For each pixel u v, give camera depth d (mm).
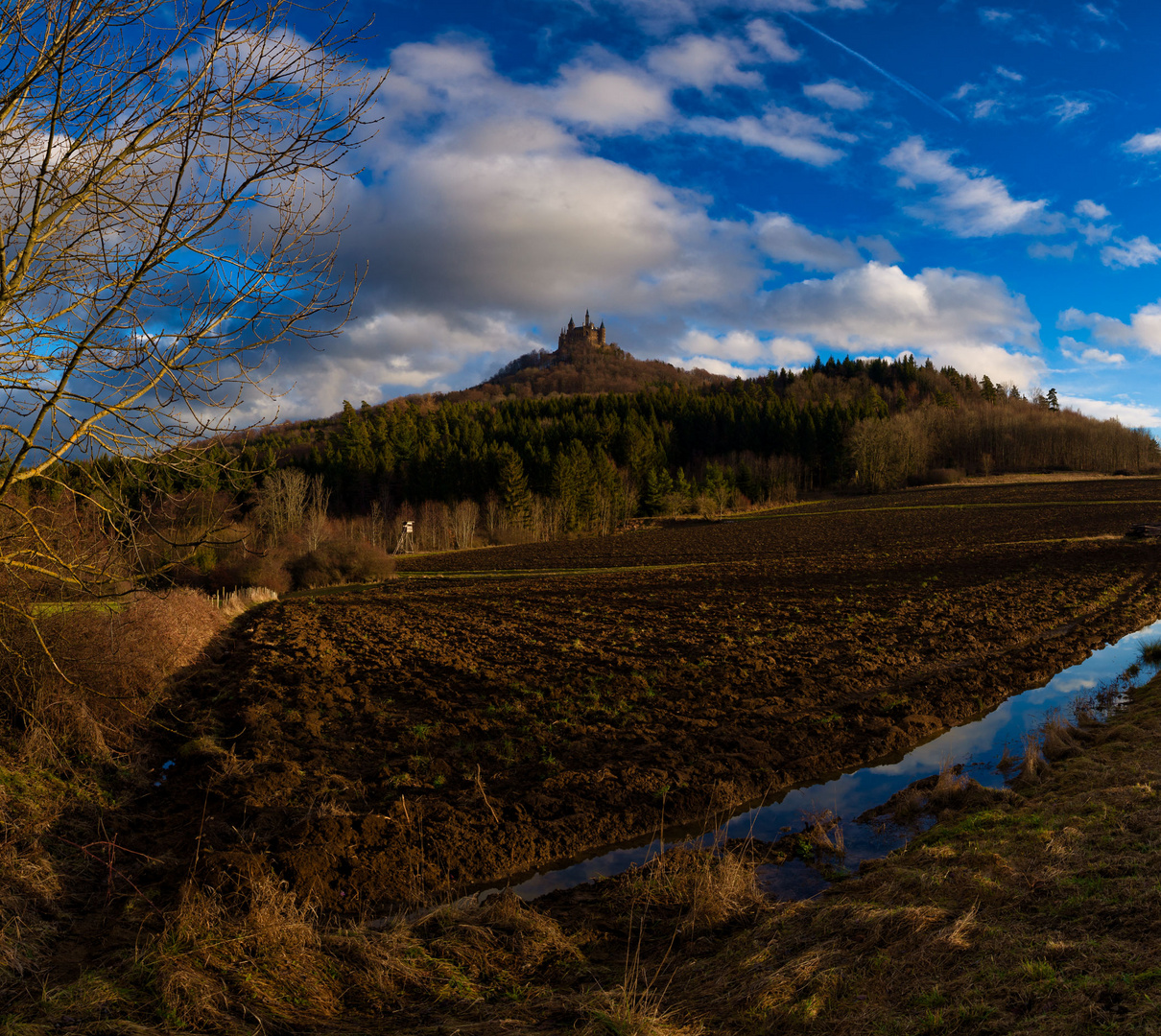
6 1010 4227
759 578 31688
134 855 6938
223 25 3648
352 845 7004
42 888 5758
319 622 23938
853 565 34719
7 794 7039
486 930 5594
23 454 3811
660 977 5031
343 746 10562
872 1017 3975
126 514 3951
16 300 3742
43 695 8492
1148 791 6840
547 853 7375
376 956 5129
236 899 5766
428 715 12188
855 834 7742
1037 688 13430
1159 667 14281
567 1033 4199
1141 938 4168
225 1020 4254
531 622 22656
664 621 21578
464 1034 4199
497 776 9242
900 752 10461
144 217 3754
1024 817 6891
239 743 10570
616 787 8844
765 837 7750
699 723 11391
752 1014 4215
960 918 4902
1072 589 23531
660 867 6703
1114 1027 3340
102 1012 4129
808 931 5266
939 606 21594
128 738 9688
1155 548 33156
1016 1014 3678
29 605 6262
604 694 13211
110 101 3748
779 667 15078
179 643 16016
